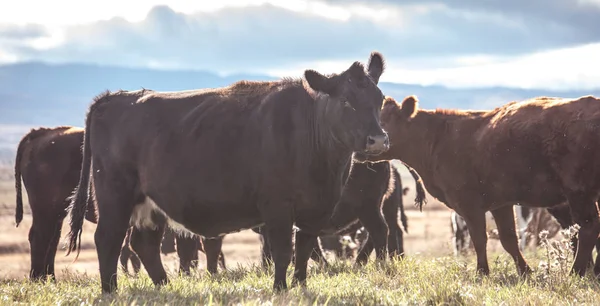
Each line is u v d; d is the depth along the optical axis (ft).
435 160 44.60
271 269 43.16
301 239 34.53
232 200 33.91
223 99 35.29
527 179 40.73
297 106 33.37
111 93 38.86
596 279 35.94
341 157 33.01
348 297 30.37
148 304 29.45
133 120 36.76
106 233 36.68
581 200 38.65
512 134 41.04
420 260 46.26
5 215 229.66
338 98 31.94
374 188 47.19
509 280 37.52
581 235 38.58
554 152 39.32
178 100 36.58
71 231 38.06
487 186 42.47
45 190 51.72
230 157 33.73
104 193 37.11
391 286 35.32
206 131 34.53
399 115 45.68
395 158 46.09
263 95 34.63
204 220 34.96
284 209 32.89
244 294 30.96
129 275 47.67
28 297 32.32
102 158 37.35
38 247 51.72
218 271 49.29
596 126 38.04
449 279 36.19
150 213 37.42
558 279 34.60
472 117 44.37
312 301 28.81
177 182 34.83
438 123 44.91
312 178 32.89
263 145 33.12
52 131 53.52
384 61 34.81
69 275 48.19
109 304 28.96
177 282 37.60
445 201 45.37
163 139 35.53
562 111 39.55
